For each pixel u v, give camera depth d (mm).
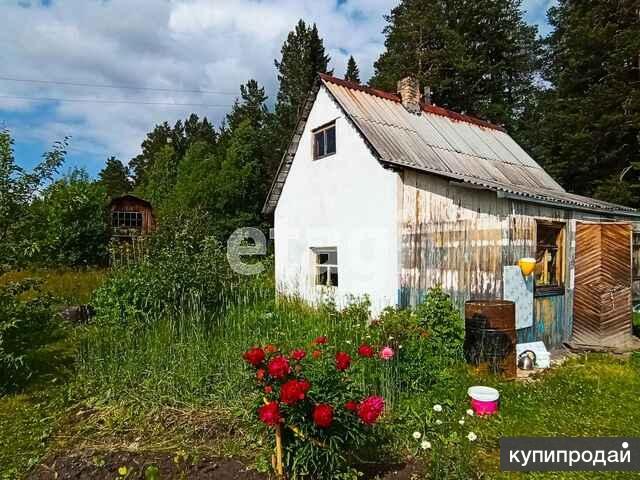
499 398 5137
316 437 3070
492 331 6023
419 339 6062
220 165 29234
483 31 24219
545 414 4801
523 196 7164
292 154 11367
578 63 18781
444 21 24344
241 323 7406
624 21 17906
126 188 58562
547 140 19891
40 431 4336
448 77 23781
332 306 8977
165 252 9039
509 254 7223
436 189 8086
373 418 2945
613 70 17578
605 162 18328
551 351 7910
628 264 7898
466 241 7531
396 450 3828
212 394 4883
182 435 4051
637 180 17703
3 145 5414
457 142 10711
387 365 5078
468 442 4059
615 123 17156
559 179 19719
